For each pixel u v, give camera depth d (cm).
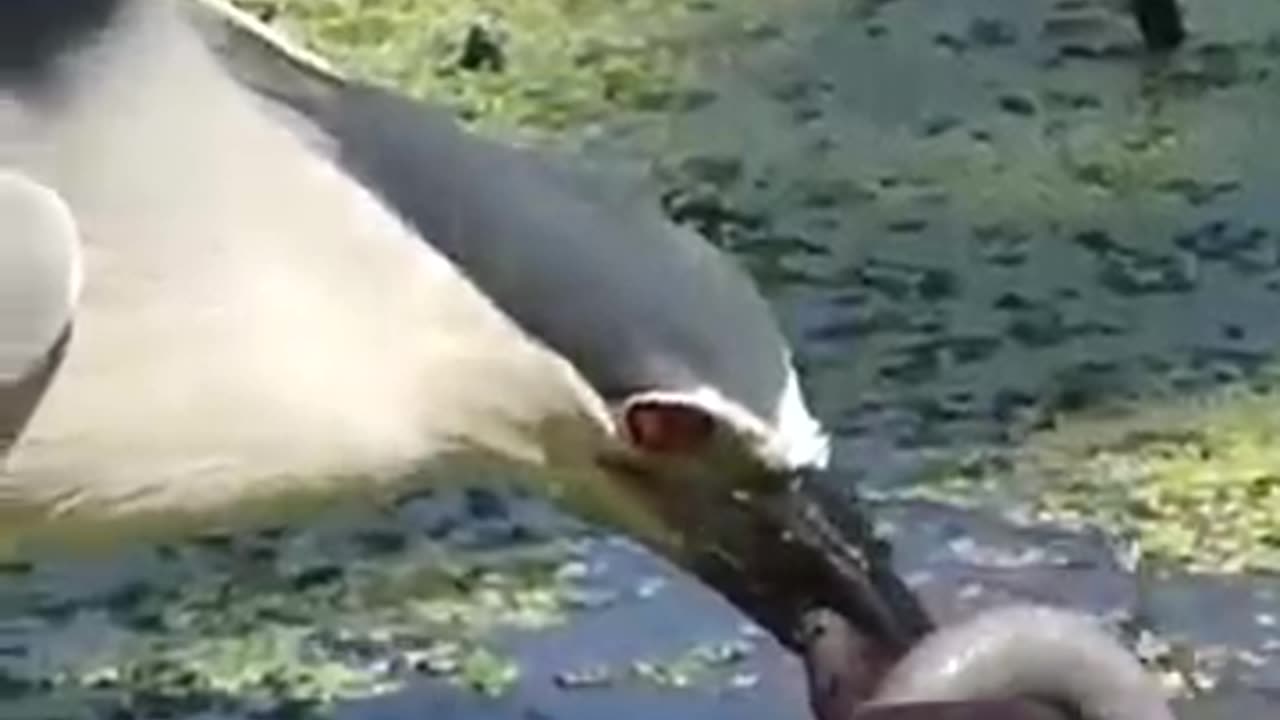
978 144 800
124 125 428
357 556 621
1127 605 600
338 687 584
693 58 843
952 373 689
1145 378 687
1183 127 810
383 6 858
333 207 426
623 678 582
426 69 825
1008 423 668
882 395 678
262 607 608
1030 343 704
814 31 866
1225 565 615
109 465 427
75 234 425
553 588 610
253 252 426
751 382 432
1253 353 700
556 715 572
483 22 846
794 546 440
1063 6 887
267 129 428
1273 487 642
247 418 425
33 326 423
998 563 612
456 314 424
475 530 624
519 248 424
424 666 589
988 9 889
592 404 424
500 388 424
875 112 818
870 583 447
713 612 600
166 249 426
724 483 434
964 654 450
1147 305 722
